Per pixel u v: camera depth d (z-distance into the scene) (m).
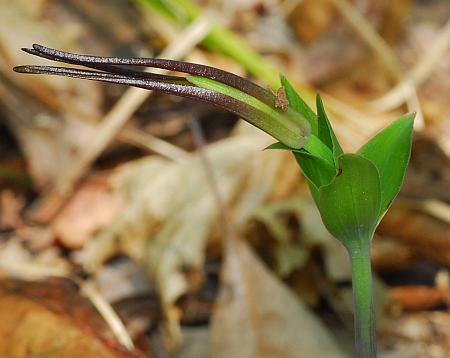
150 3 0.53
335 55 0.62
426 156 0.46
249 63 0.54
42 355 0.35
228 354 0.38
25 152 0.53
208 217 0.45
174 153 0.53
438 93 0.61
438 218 0.45
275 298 0.39
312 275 0.43
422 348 0.40
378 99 0.60
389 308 0.43
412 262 0.46
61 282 0.40
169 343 0.41
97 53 0.58
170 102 0.56
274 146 0.26
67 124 0.54
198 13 0.54
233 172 0.47
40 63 0.55
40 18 0.57
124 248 0.46
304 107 0.26
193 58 0.57
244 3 0.65
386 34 0.65
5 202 0.52
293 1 0.63
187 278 0.43
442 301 0.44
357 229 0.26
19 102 0.54
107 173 0.54
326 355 0.37
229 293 0.40
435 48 0.62
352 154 0.25
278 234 0.43
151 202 0.47
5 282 0.38
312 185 0.26
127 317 0.43
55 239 0.48
